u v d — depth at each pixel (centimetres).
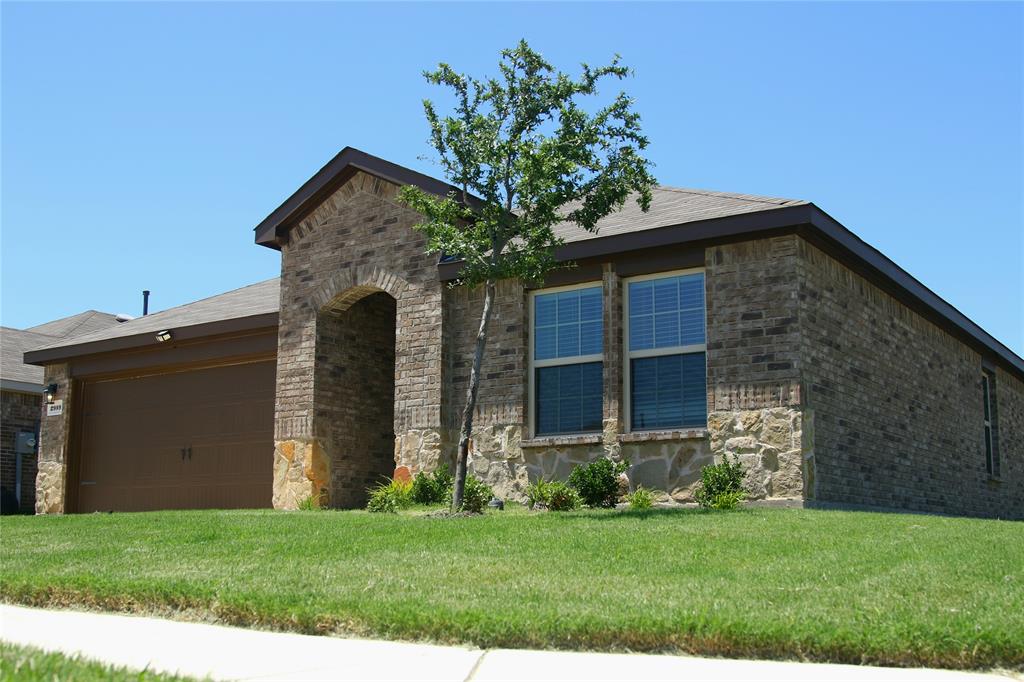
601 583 823
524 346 1700
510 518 1265
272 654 649
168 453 2203
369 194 1866
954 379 2083
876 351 1705
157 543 1157
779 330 1467
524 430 1677
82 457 2358
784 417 1443
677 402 1566
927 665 599
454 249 1380
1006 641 596
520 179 1351
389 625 703
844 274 1623
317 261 1917
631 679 570
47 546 1179
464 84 1412
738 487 1445
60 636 716
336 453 1903
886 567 870
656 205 1723
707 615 672
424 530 1173
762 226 1460
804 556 939
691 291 1580
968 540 1041
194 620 783
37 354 2397
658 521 1186
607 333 1612
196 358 2162
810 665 602
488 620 679
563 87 1385
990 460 2328
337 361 1934
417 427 1741
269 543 1117
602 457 1573
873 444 1647
